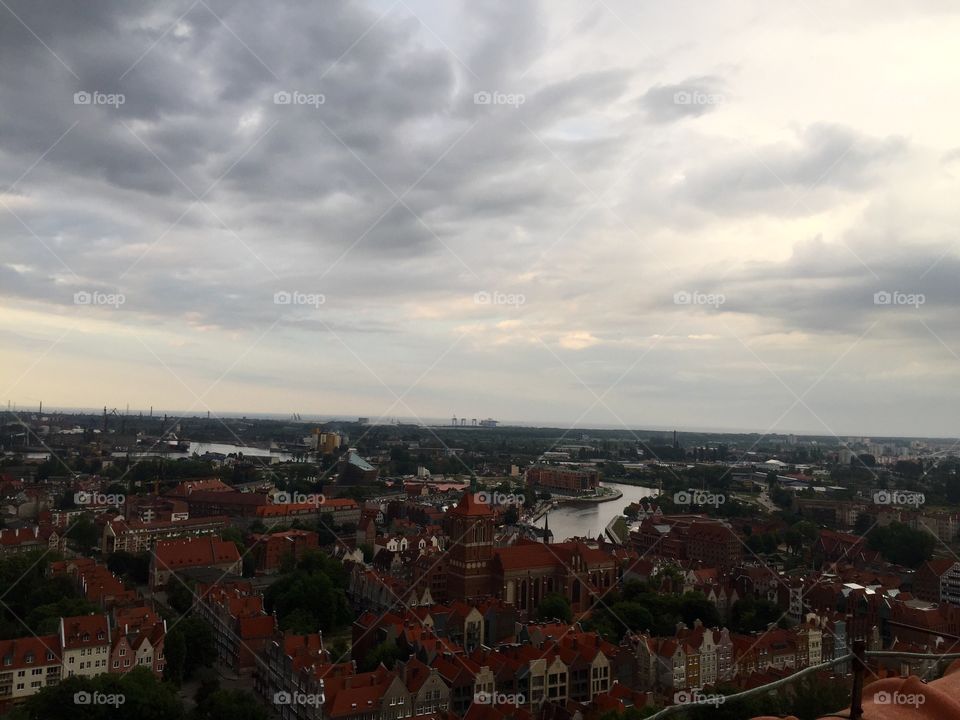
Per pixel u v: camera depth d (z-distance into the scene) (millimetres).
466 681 135500
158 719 121188
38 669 144000
